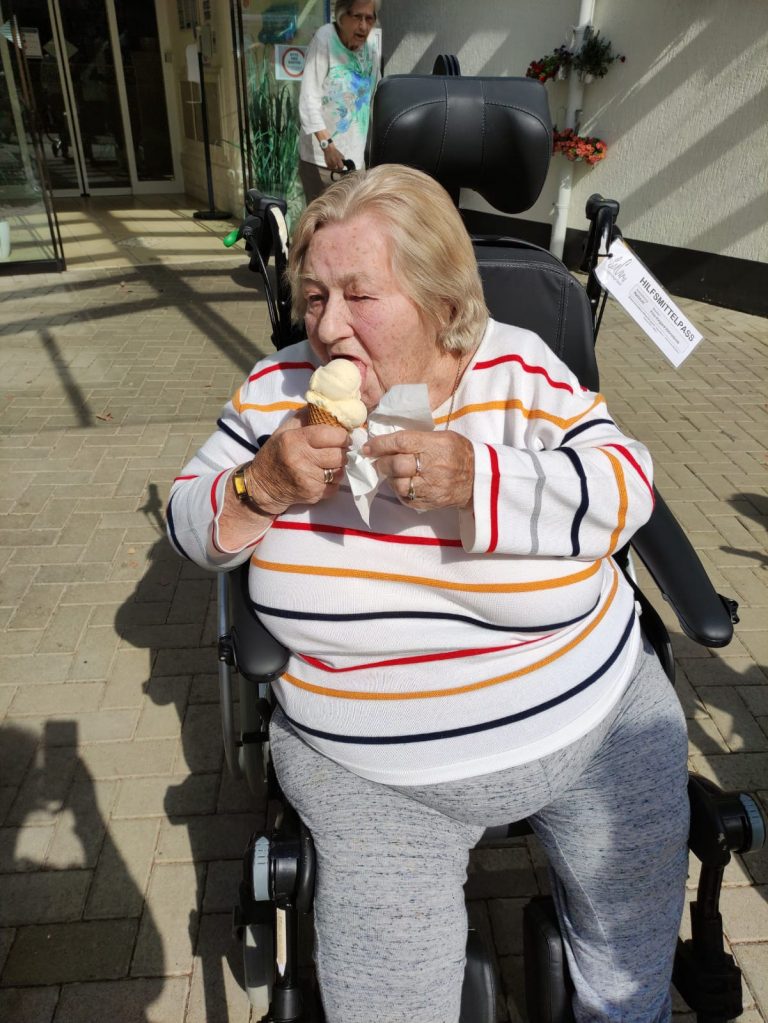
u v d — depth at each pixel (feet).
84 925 6.25
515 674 4.25
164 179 35.22
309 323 4.26
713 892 4.58
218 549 4.29
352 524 4.14
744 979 5.90
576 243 23.79
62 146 33.78
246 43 25.08
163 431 14.07
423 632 4.16
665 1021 4.19
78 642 9.09
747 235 19.90
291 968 4.27
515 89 6.46
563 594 4.12
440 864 4.15
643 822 4.25
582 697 4.35
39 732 7.92
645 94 20.79
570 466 3.95
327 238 3.94
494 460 3.78
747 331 19.49
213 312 20.35
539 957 4.47
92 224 29.37
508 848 6.91
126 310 20.39
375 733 4.24
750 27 18.06
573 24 21.54
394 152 6.53
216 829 6.99
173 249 26.17
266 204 6.16
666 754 4.45
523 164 6.61
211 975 5.92
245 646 4.41
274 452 3.79
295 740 4.63
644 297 6.46
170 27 32.40
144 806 7.19
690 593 4.75
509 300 5.92
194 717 8.12
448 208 4.10
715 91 19.21
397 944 3.89
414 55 27.71
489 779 4.18
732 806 4.50
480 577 4.05
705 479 12.82
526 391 4.44
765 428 14.70
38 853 6.77
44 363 17.02
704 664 8.90
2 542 10.87
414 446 3.60
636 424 14.79
